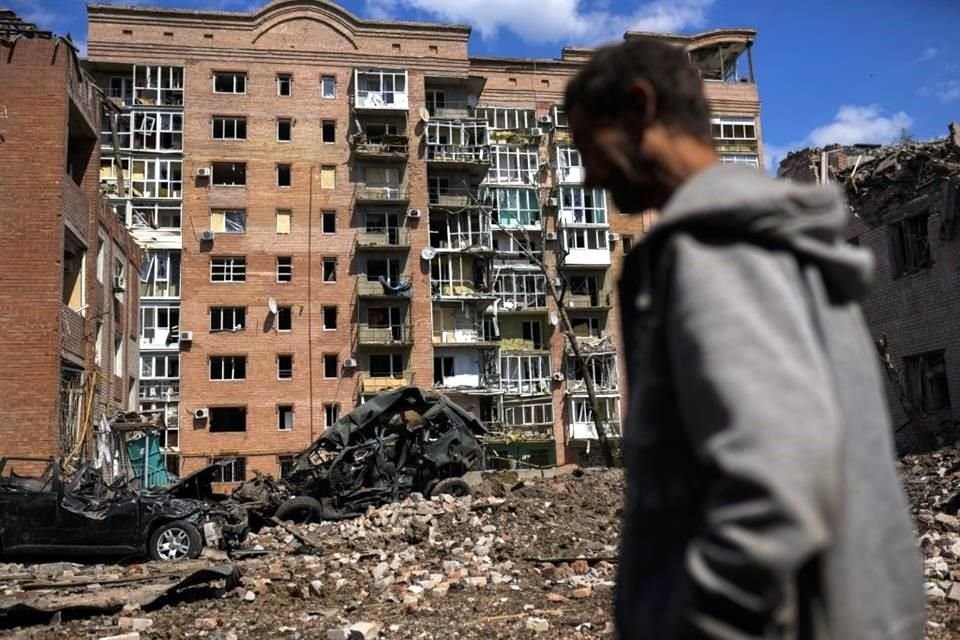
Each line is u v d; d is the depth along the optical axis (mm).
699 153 1452
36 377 20109
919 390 20172
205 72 46594
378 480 19469
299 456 19844
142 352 43594
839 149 24062
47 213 20922
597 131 1508
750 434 1056
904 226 20844
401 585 8953
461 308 47625
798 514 1017
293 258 45406
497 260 49719
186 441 42344
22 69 21375
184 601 8531
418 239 47156
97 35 45844
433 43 49750
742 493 1059
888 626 1219
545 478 19125
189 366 43125
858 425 1240
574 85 1554
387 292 45469
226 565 8922
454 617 7098
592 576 9125
